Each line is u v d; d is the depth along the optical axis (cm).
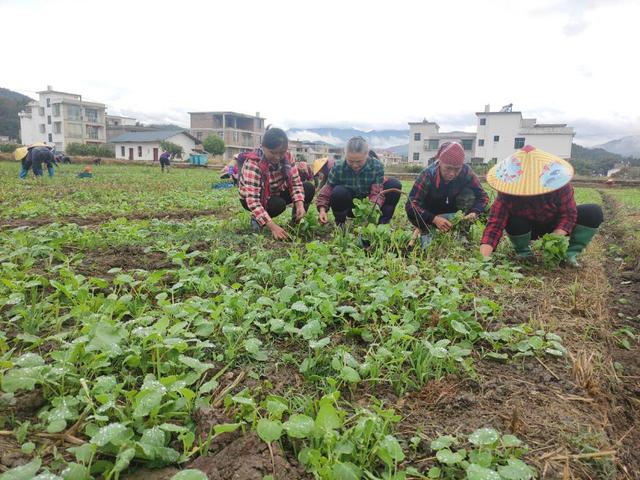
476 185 491
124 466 134
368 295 294
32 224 588
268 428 148
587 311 301
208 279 309
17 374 168
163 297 265
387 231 444
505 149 5497
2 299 250
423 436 169
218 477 140
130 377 186
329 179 538
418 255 432
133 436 152
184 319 244
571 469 157
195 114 7131
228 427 150
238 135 7162
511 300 315
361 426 153
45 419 162
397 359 210
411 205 470
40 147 1461
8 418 164
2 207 738
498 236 421
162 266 363
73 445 155
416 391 199
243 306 261
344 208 531
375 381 202
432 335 244
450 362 215
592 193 1766
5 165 2414
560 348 235
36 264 357
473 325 254
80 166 2986
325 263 353
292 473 146
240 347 222
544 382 212
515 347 238
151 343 208
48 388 175
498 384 207
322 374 208
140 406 155
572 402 196
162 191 1198
